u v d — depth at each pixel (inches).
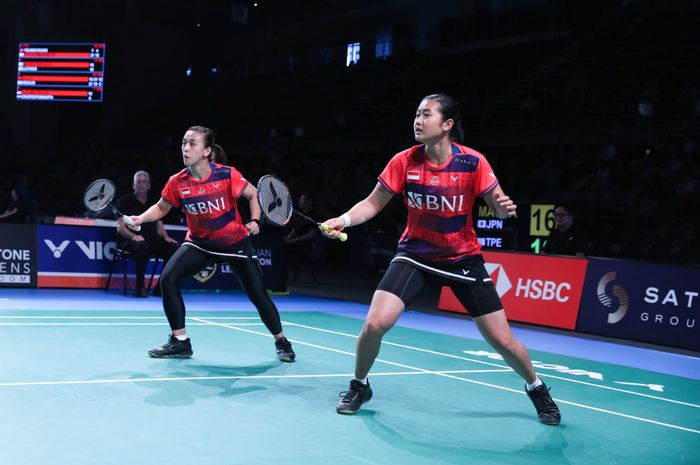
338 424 174.4
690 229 529.0
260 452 149.4
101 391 193.2
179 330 244.2
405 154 175.6
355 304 449.1
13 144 1225.4
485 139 796.0
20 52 893.8
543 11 933.8
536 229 538.6
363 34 1177.4
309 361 251.1
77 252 446.3
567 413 199.9
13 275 431.5
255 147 1040.2
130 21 1261.1
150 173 1080.8
